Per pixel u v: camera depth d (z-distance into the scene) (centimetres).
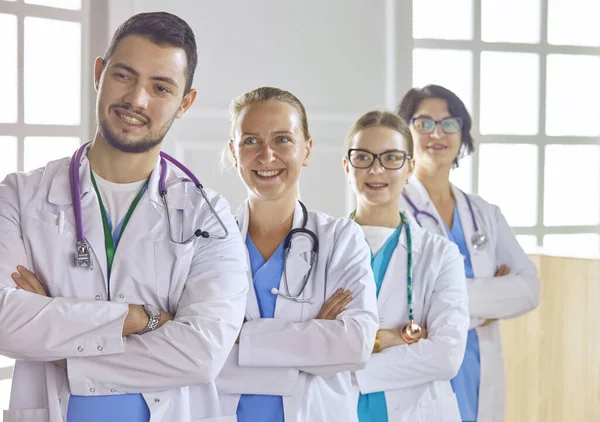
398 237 229
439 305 221
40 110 295
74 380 163
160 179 179
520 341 332
